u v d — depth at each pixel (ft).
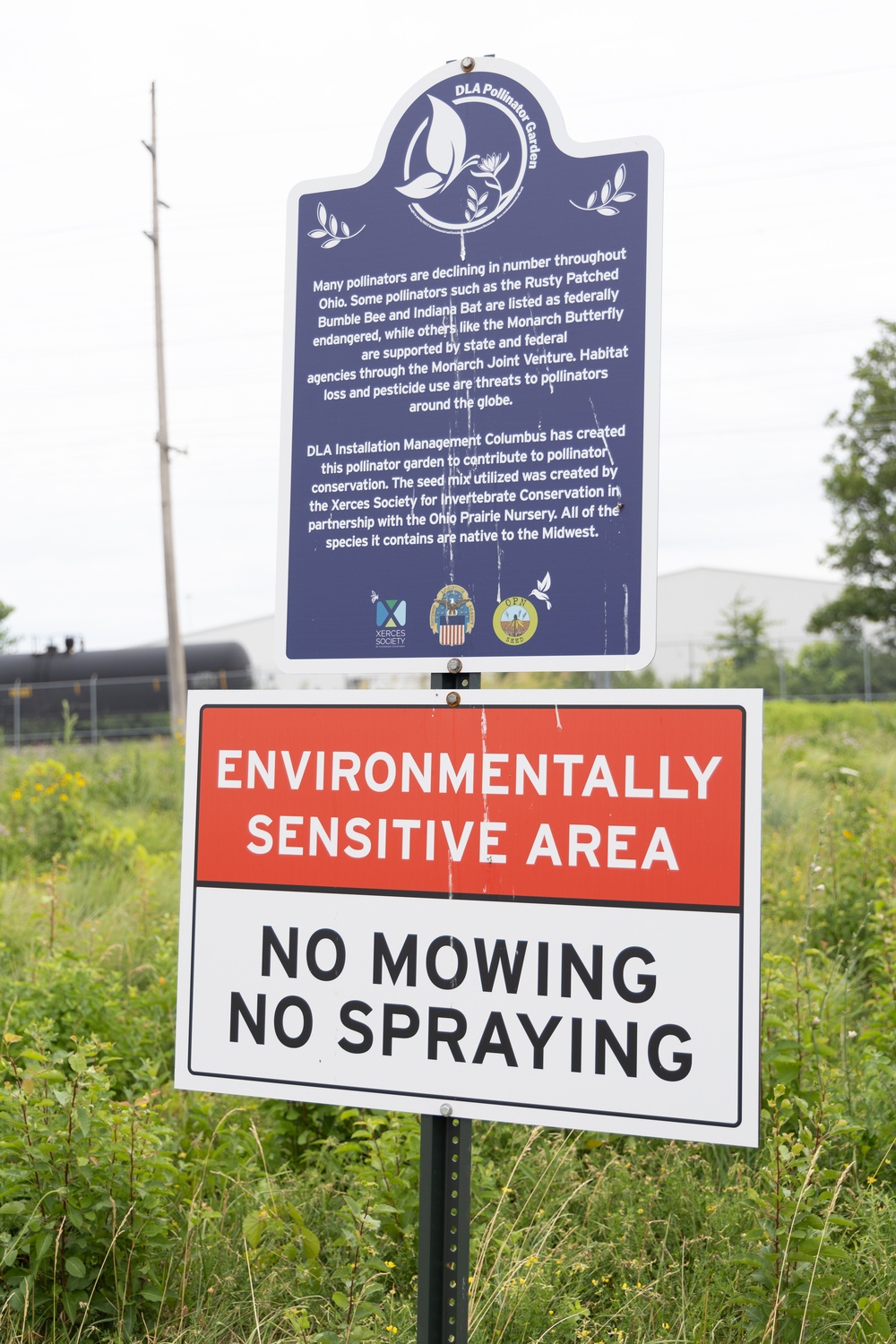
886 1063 12.99
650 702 6.64
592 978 6.57
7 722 100.68
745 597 173.47
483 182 7.28
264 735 7.39
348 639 7.32
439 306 7.31
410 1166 11.46
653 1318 9.92
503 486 7.09
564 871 6.69
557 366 7.05
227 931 7.33
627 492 6.87
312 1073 7.06
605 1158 13.10
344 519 7.39
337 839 7.16
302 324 7.58
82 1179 9.98
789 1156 9.86
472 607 7.09
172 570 83.20
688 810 6.50
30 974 16.52
